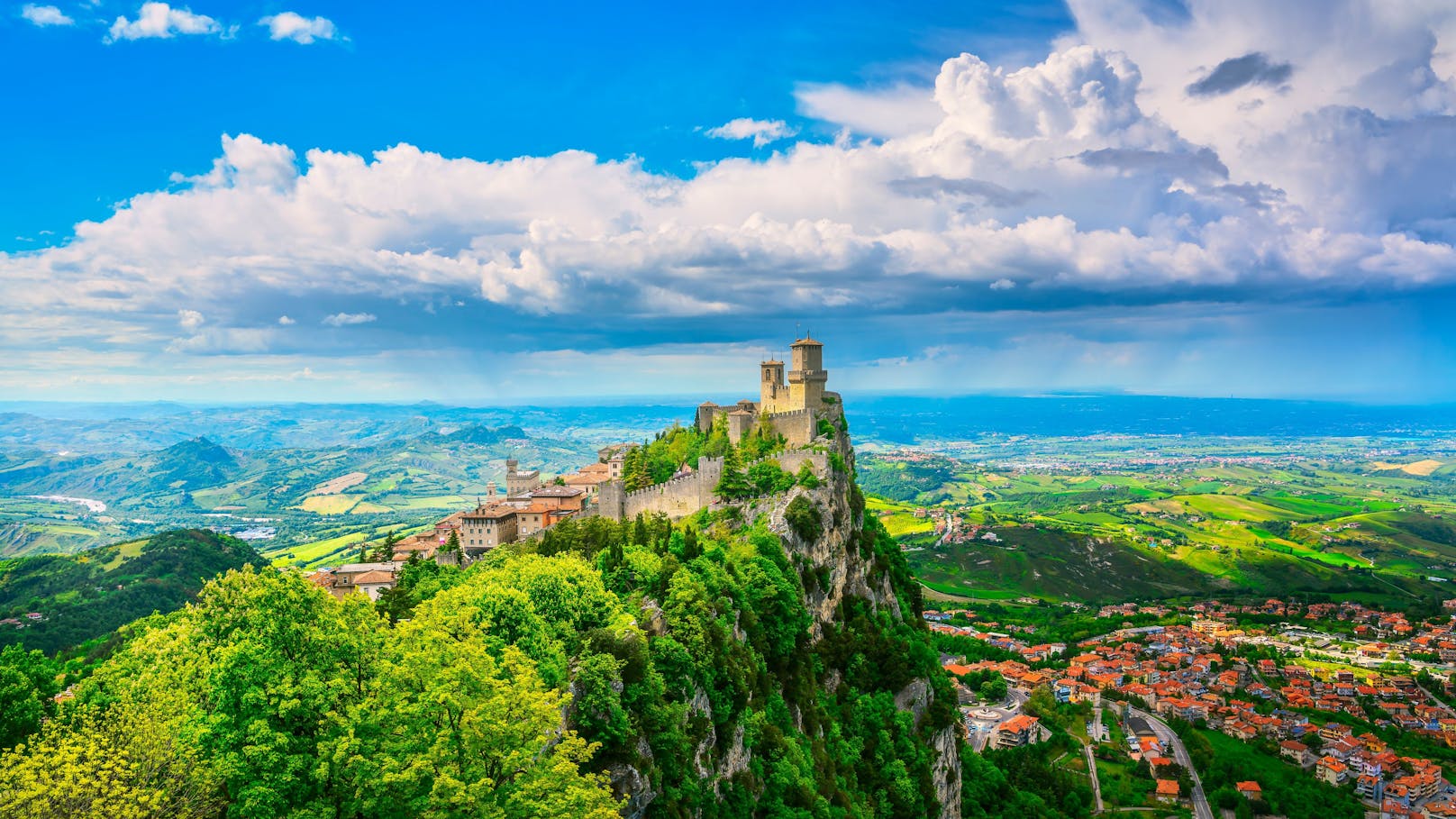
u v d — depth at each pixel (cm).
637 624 9856
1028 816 19688
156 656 7888
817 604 15688
